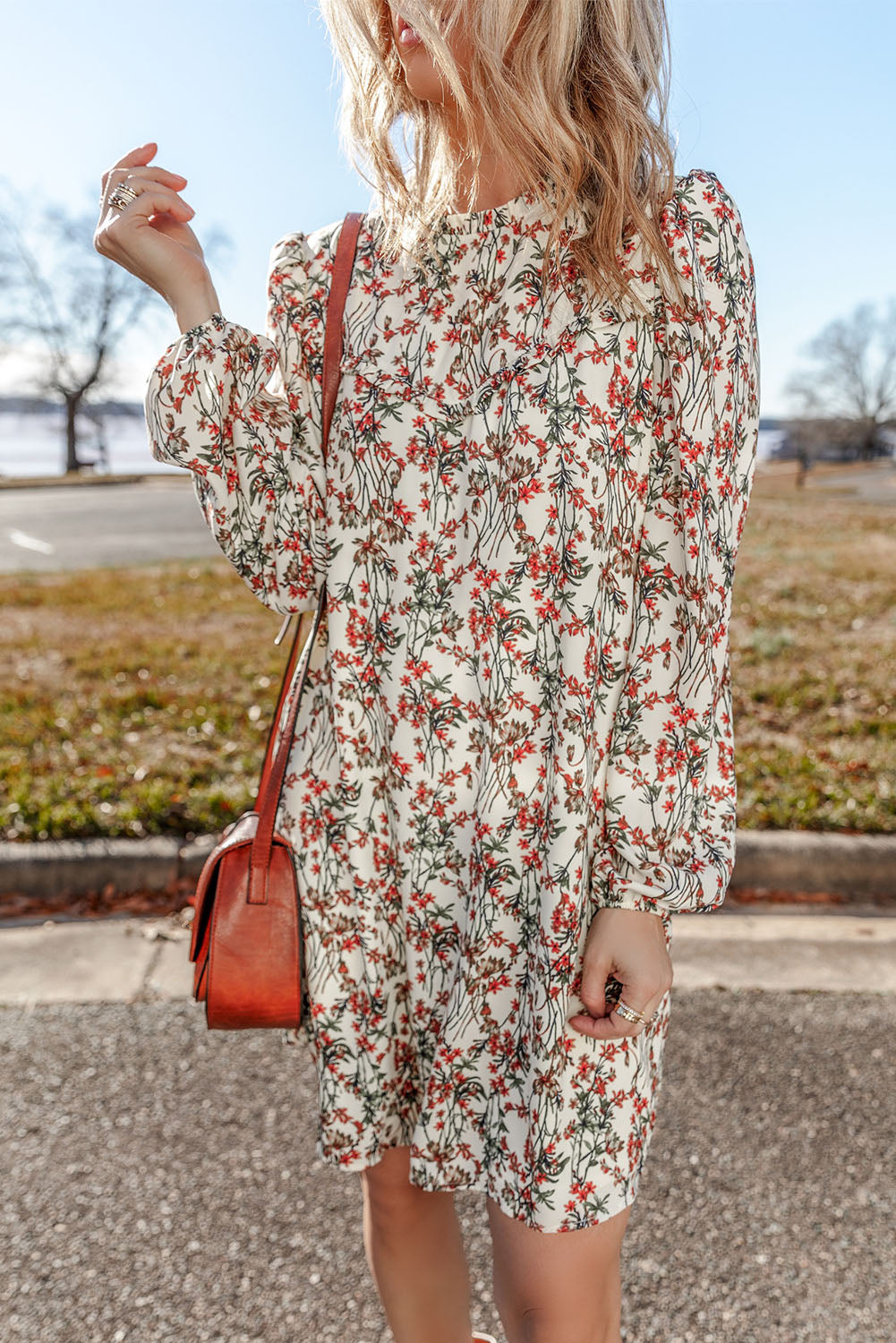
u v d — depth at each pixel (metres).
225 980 1.17
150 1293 1.90
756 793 4.01
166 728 5.02
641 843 1.07
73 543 14.60
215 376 1.16
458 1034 1.14
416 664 1.15
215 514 1.21
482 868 1.12
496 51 1.06
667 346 1.08
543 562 1.08
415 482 1.14
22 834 3.62
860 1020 2.85
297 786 1.23
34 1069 2.57
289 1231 2.06
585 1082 1.09
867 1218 2.11
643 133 1.07
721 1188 2.19
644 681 1.09
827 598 8.47
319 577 1.24
